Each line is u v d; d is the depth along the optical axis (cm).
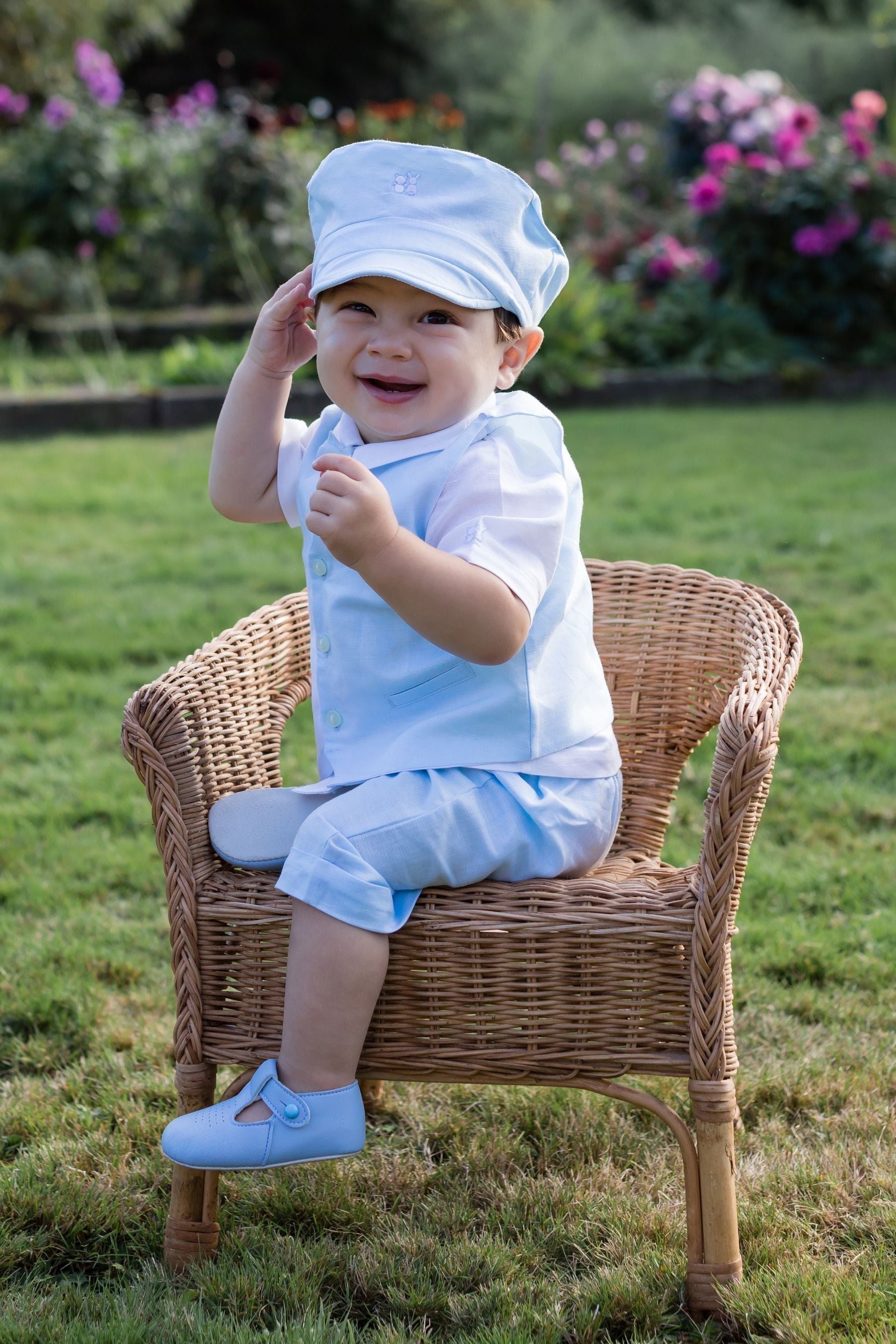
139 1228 184
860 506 545
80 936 259
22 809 312
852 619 415
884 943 251
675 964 160
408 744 169
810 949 248
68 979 244
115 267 1034
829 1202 185
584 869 179
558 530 167
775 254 855
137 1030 230
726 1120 161
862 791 311
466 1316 165
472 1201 190
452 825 163
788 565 466
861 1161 193
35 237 984
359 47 2142
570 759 175
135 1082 215
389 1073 166
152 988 244
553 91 1620
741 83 1034
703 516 531
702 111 999
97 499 577
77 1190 188
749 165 851
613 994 161
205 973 169
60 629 421
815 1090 210
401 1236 180
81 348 924
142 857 290
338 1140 161
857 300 846
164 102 1377
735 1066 164
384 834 160
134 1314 164
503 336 174
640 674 214
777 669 173
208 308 1044
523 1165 198
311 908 160
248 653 198
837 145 873
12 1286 173
